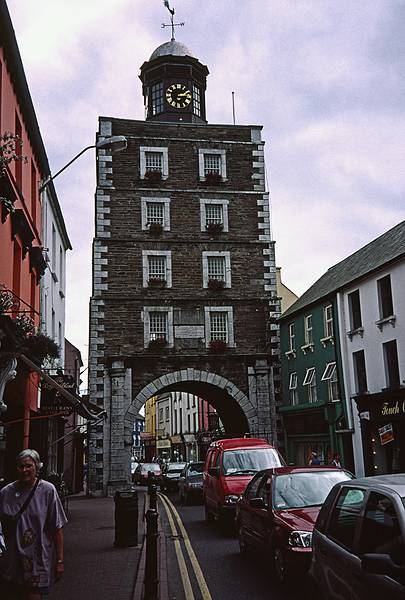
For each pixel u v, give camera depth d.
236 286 32.31
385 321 23.44
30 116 17.73
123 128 33.16
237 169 33.84
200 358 31.06
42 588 5.54
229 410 34.66
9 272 14.69
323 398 28.12
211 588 8.93
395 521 4.69
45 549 5.64
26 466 5.79
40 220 21.20
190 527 16.28
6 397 15.50
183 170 33.25
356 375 25.94
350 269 29.09
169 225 32.34
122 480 29.20
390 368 23.67
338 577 5.34
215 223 32.88
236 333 31.83
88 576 9.80
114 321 30.84
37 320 19.45
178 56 36.81
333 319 27.58
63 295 29.17
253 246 32.94
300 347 30.67
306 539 8.38
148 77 37.62
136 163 32.84
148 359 30.69
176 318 31.42
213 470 15.99
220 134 34.12
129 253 31.70
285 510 9.41
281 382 32.03
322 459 27.52
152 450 78.81
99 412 18.62
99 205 31.91
